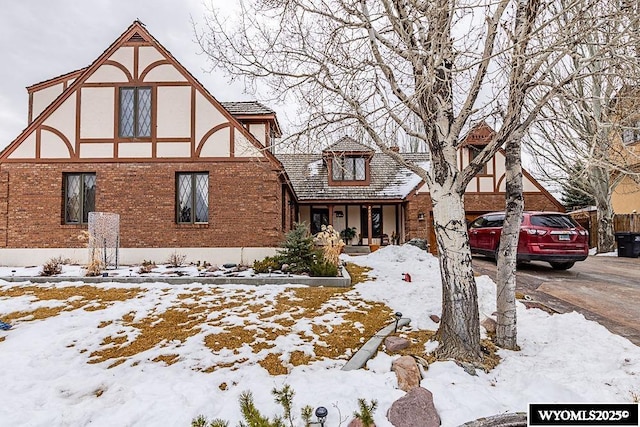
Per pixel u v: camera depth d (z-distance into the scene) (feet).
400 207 65.00
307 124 18.74
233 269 35.32
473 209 59.98
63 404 13.03
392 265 36.88
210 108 39.88
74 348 17.98
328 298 25.07
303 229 34.22
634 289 27.09
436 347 16.70
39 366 16.12
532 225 33.37
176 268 35.76
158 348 17.65
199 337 18.65
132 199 39.27
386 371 14.69
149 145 39.70
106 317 21.52
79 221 39.81
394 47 16.74
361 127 18.83
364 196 61.11
